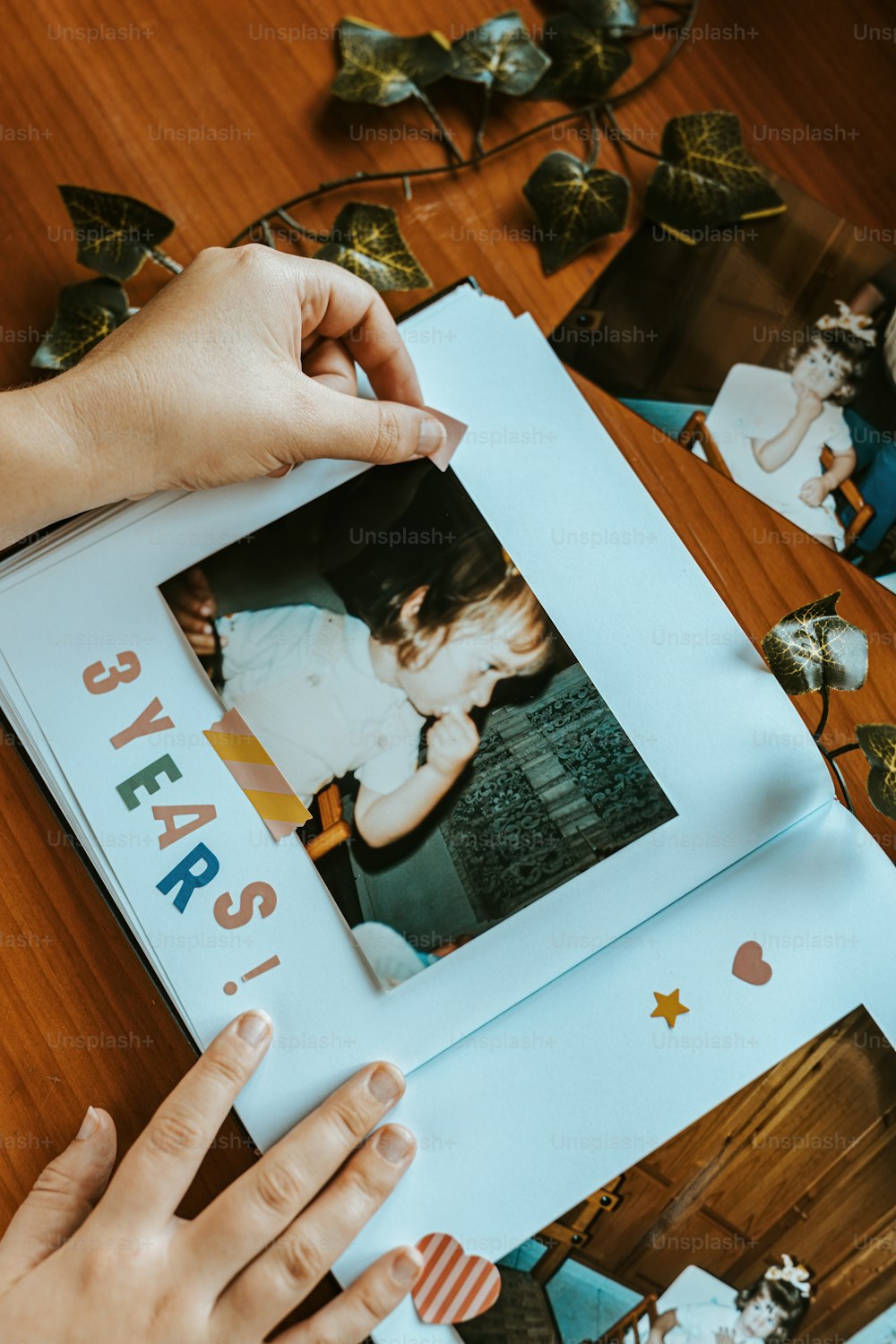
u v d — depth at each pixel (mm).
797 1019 464
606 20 536
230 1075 456
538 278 527
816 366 514
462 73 533
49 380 474
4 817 500
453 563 494
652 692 480
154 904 480
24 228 535
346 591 494
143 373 463
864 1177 458
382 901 475
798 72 537
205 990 474
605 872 471
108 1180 471
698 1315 456
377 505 498
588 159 532
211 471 483
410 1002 469
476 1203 460
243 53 547
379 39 538
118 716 492
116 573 497
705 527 506
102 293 525
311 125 542
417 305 528
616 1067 464
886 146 530
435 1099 465
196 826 484
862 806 487
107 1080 479
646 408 515
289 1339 444
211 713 490
